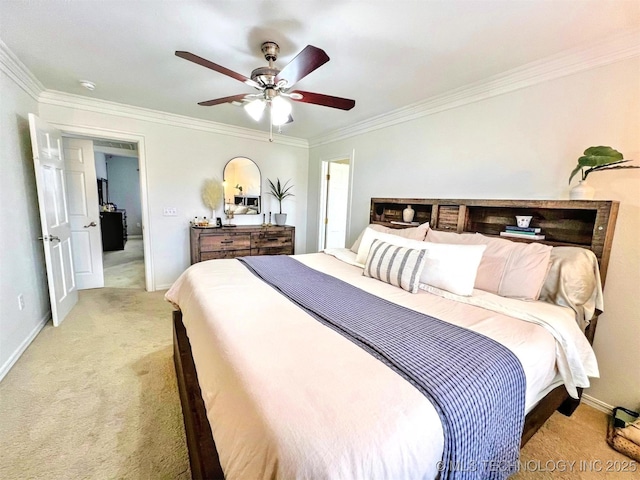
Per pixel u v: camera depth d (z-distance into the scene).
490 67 2.09
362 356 1.06
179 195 3.86
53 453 1.40
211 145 4.00
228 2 1.49
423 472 0.78
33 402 1.73
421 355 1.08
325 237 4.75
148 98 3.02
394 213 3.29
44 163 2.57
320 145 4.51
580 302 1.68
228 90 2.75
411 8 1.49
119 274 4.60
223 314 1.40
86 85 2.66
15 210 2.30
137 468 1.34
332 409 0.79
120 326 2.77
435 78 2.30
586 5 1.41
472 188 2.50
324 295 1.75
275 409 0.79
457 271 1.86
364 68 2.16
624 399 1.77
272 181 4.59
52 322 2.81
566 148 1.94
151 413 1.68
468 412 0.90
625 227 1.71
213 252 3.75
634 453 1.47
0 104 2.12
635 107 1.66
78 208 3.73
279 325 1.30
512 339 1.29
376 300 1.69
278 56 2.02
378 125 3.39
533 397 1.25
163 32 1.78
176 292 2.19
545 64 1.97
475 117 2.45
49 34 1.82
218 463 0.99
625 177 1.70
